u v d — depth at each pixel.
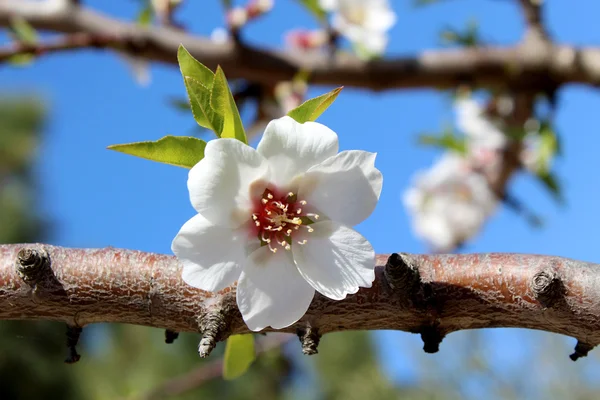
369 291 0.25
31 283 0.25
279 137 0.24
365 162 0.24
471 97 0.52
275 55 0.46
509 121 0.51
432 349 0.25
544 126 0.49
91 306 0.25
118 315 0.25
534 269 0.24
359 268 0.24
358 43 0.47
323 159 0.24
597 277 0.24
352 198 0.24
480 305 0.24
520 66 0.47
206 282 0.24
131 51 0.45
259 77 0.47
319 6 0.48
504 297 0.24
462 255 0.25
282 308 0.24
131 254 0.25
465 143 0.53
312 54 0.47
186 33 0.46
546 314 0.24
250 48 0.46
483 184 0.58
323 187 0.25
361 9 0.49
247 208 0.24
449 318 0.25
